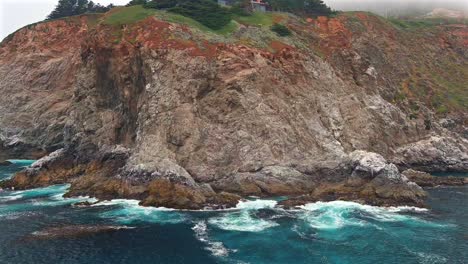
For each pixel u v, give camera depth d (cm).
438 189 6744
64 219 5134
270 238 4509
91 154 7256
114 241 4431
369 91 8800
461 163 8256
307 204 5662
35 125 10256
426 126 8931
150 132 6562
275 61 7856
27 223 5006
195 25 8006
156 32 7544
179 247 4266
